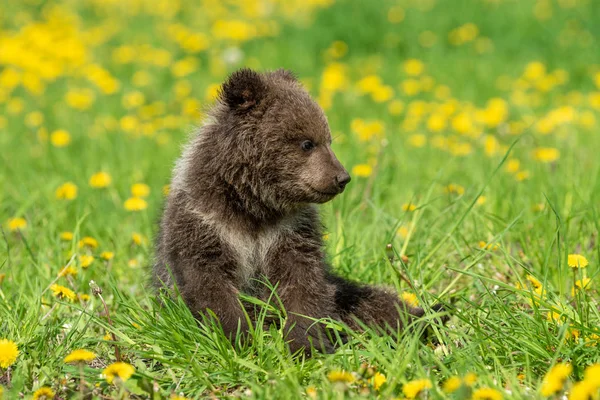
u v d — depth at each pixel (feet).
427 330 29.55
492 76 78.07
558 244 30.76
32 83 70.03
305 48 88.48
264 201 29.96
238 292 29.35
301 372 25.05
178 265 29.94
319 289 30.48
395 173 48.16
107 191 47.24
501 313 27.43
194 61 83.92
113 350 27.89
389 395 22.35
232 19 100.12
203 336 26.99
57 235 39.50
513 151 51.72
